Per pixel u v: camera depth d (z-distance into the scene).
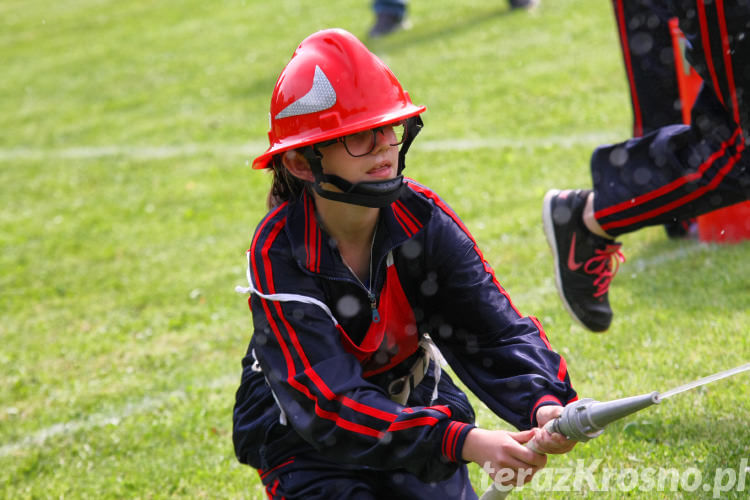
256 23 37.88
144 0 47.06
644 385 8.55
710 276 10.69
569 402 5.27
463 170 18.39
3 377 12.65
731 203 7.71
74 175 23.67
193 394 10.98
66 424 10.77
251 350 6.16
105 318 14.55
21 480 9.61
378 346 5.54
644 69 9.86
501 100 22.98
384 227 5.39
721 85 7.21
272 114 5.33
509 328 5.53
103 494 8.78
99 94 32.09
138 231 18.84
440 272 5.54
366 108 5.09
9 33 44.81
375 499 5.57
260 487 8.24
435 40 29.92
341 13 36.53
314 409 5.06
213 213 19.22
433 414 4.82
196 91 30.17
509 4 31.66
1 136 28.91
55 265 17.50
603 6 29.98
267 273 5.28
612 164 8.21
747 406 7.79
